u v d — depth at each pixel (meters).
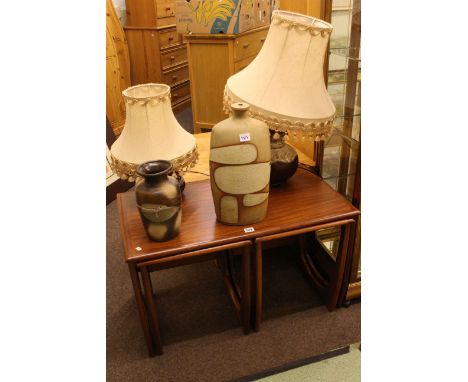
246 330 1.58
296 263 2.02
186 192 1.56
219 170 1.26
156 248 1.25
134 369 1.46
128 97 1.28
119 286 1.90
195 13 2.96
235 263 2.02
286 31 1.32
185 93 4.39
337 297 1.65
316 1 1.57
